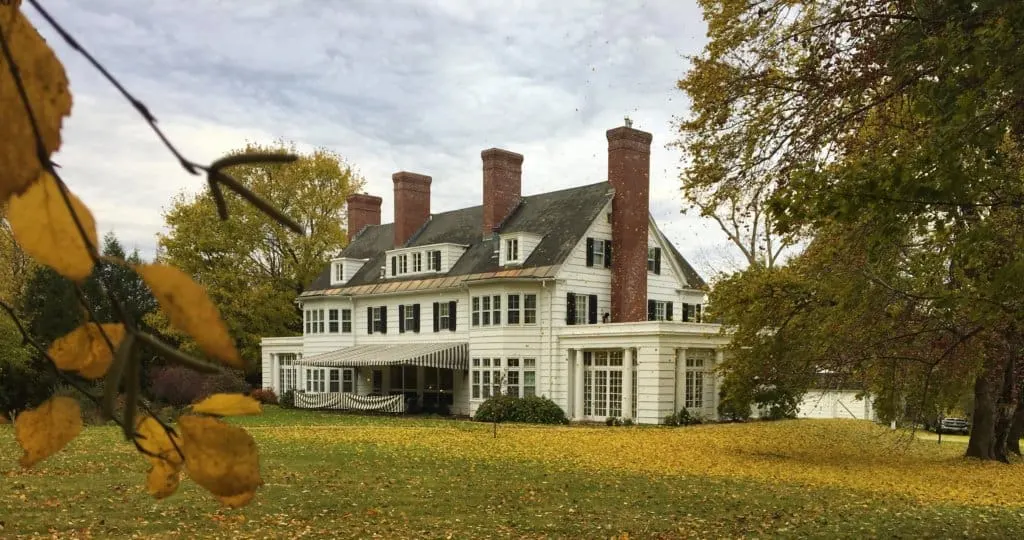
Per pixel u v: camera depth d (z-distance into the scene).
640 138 34.88
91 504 11.97
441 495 13.45
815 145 10.23
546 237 34.97
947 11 7.29
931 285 12.10
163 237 45.91
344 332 42.38
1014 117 6.87
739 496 13.73
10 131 0.59
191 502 12.16
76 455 17.92
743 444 23.91
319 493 13.46
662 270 37.25
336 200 49.47
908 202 6.89
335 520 11.23
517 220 37.62
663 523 11.24
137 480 14.30
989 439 21.45
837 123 9.97
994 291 6.63
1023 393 22.52
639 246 34.59
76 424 0.77
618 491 14.17
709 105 11.33
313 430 27.44
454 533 10.48
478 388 34.94
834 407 36.84
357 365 36.94
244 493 0.72
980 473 18.28
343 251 46.59
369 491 13.74
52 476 14.74
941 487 15.50
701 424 30.70
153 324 31.33
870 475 17.30
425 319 38.44
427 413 37.69
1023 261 6.40
